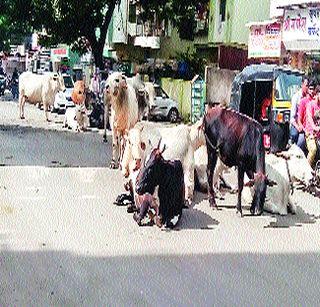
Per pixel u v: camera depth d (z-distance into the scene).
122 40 40.31
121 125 14.11
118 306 6.49
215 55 28.61
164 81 31.83
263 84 15.75
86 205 10.87
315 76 20.20
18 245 8.45
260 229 9.71
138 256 8.14
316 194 12.36
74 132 22.77
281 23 21.59
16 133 21.72
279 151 13.12
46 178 13.23
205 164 12.05
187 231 9.42
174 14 32.16
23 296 6.68
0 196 11.38
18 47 72.75
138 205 9.85
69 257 8.02
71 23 32.97
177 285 7.16
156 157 9.34
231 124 10.25
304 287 7.23
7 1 34.38
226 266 7.88
